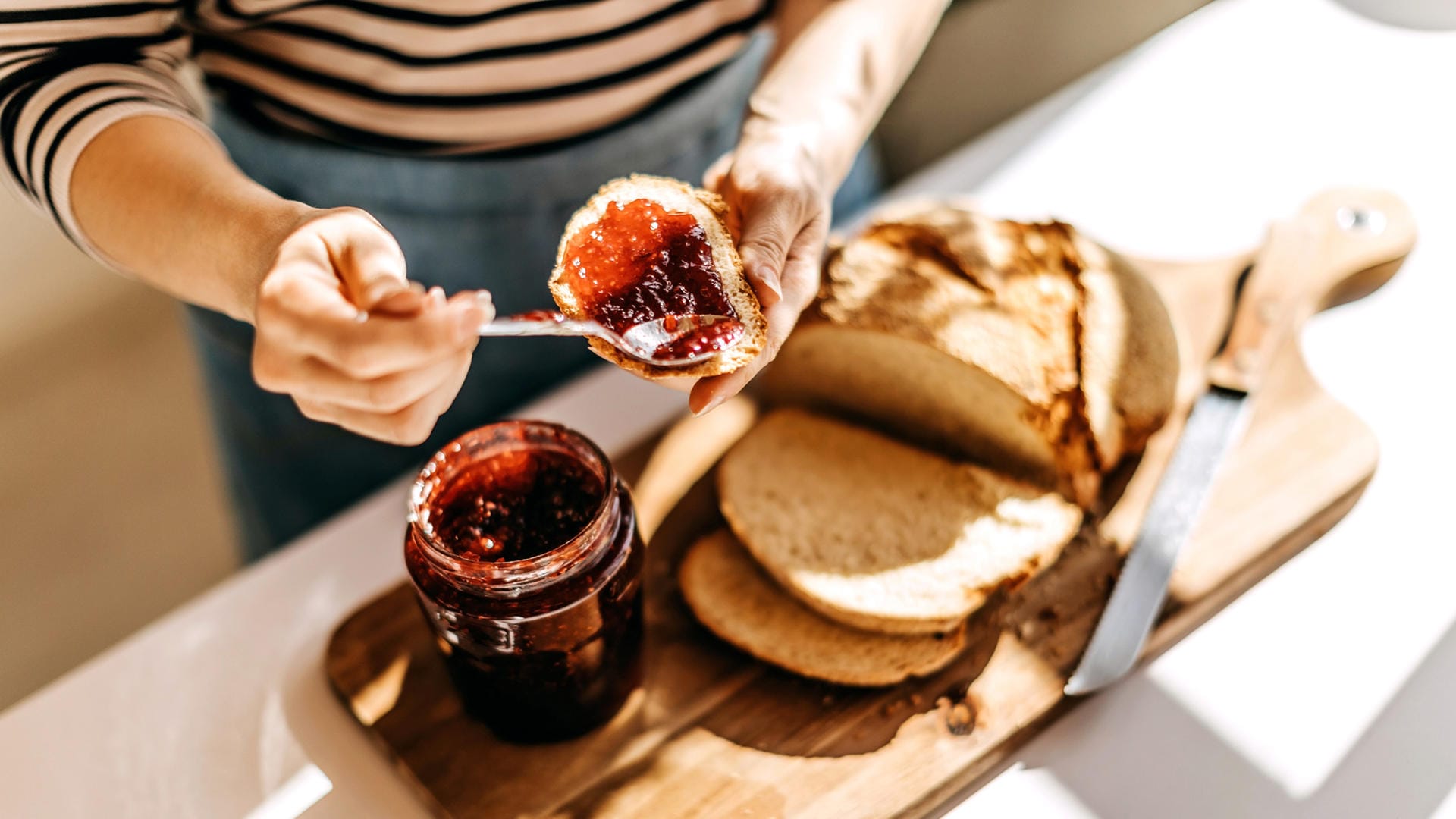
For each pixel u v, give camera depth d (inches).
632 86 58.0
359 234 35.1
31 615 101.0
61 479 110.3
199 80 61.1
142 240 40.0
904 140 122.0
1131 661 45.2
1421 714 44.5
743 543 50.3
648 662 47.6
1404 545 50.6
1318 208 62.3
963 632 47.2
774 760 43.9
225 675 48.8
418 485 40.4
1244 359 54.9
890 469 54.1
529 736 44.5
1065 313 52.9
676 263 42.8
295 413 63.9
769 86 54.9
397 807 44.4
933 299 53.1
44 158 42.2
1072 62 112.3
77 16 45.3
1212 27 81.0
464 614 38.7
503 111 55.8
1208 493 50.4
